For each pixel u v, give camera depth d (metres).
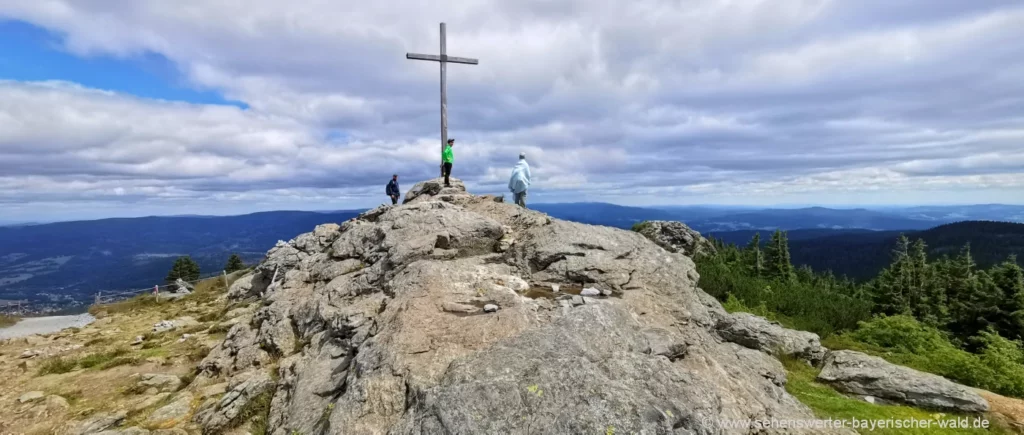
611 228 16.84
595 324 9.64
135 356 15.16
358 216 21.98
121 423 10.34
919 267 43.34
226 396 10.60
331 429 7.88
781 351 13.05
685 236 28.78
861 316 19.38
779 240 39.22
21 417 10.83
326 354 11.16
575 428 6.77
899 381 11.13
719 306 14.43
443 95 23.89
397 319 10.45
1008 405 10.50
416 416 7.33
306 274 17.66
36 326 25.17
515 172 20.41
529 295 12.55
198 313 22.11
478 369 8.07
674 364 9.04
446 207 18.25
